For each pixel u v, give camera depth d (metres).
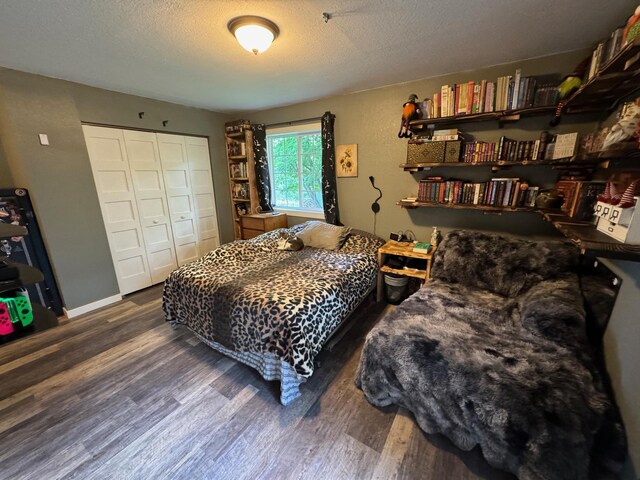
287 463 1.33
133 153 3.11
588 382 1.23
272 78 2.50
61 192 2.59
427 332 1.63
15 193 2.39
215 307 1.97
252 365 1.93
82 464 1.33
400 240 2.97
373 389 1.60
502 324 1.72
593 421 1.10
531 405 1.15
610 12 1.50
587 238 1.09
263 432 1.49
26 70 2.25
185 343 2.29
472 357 1.42
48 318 1.20
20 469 1.32
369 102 2.92
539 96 2.00
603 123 1.92
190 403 1.68
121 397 1.73
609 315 1.37
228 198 4.30
